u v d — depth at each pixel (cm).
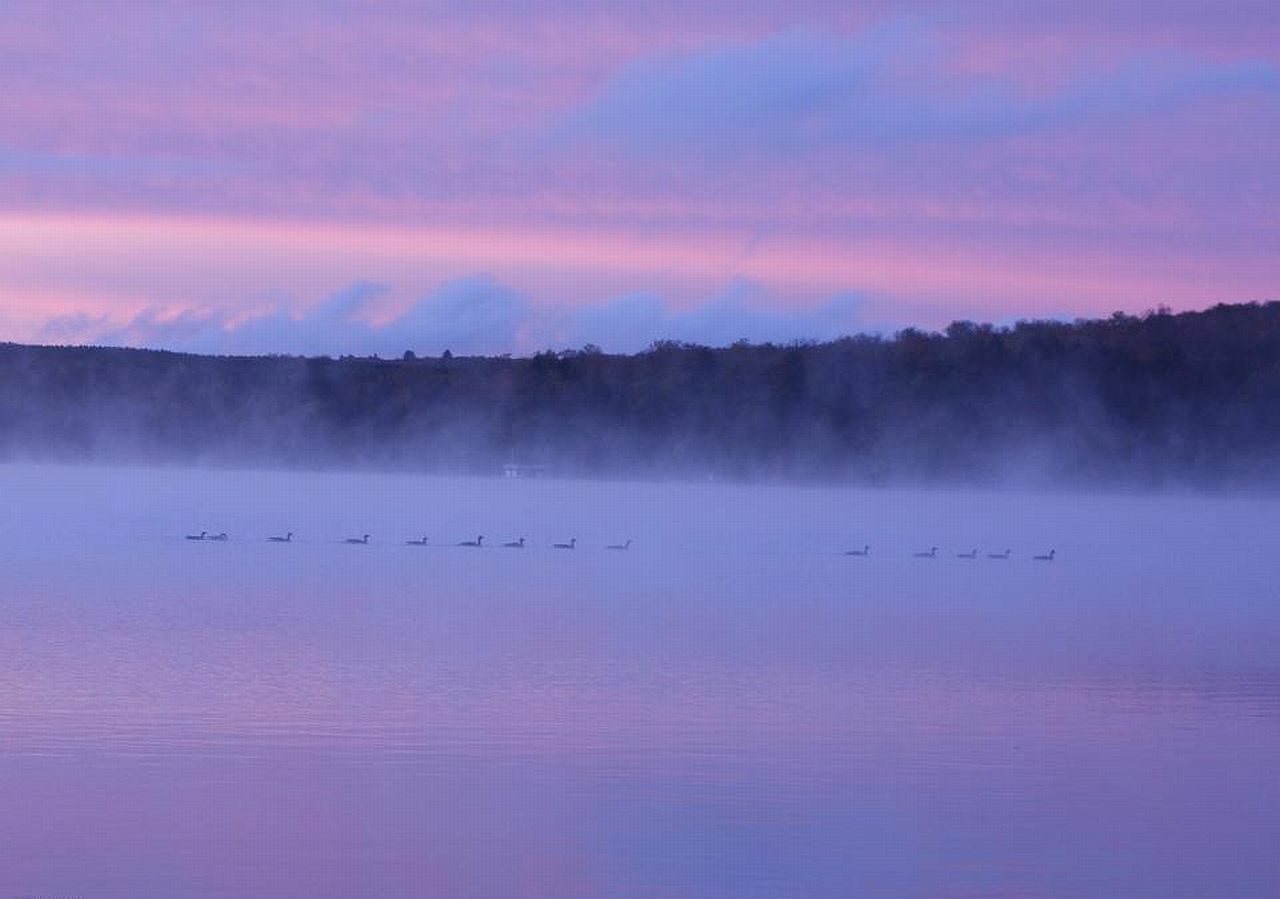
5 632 4900
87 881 2570
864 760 3291
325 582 6656
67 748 3300
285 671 4194
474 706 3753
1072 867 2677
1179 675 4334
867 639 5019
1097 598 6444
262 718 3588
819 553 8700
